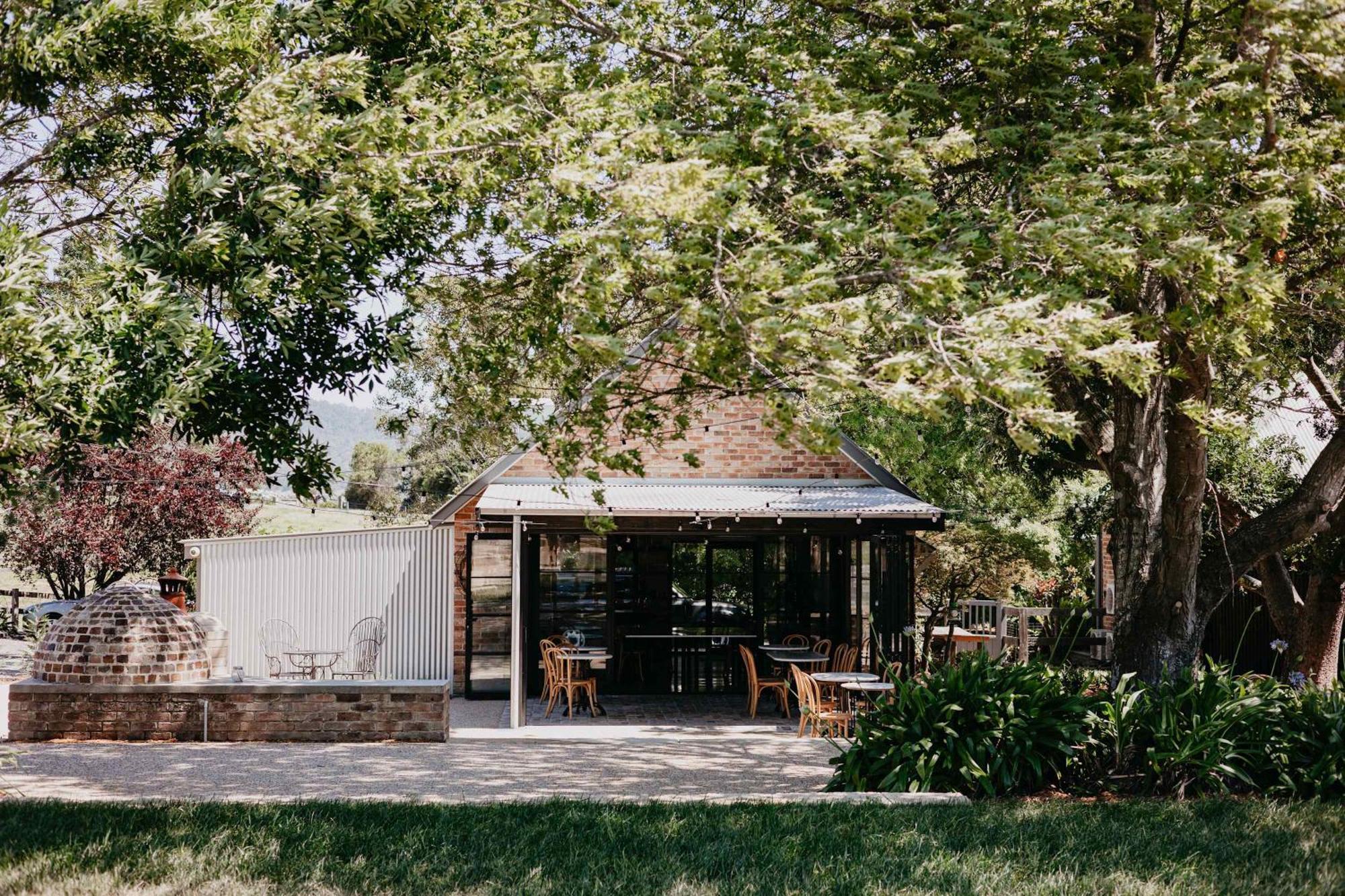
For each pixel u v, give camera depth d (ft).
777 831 29.73
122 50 29.37
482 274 38.99
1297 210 32.19
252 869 26.53
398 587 70.18
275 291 30.07
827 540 69.10
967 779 34.76
